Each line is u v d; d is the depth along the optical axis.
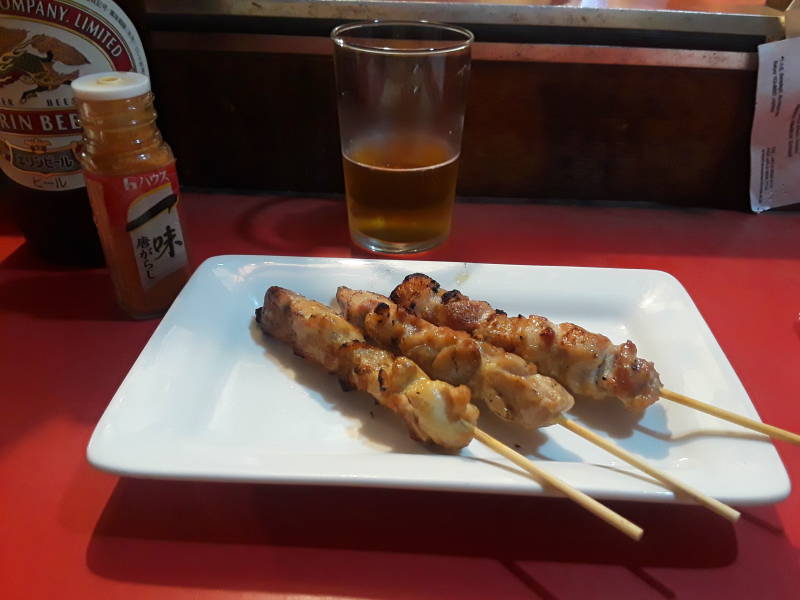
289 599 0.15
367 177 0.26
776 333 0.24
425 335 0.20
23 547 0.16
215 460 0.16
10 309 0.24
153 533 0.16
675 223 0.32
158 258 0.23
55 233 0.25
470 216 0.32
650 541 0.16
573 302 0.24
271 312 0.22
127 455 0.16
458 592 0.15
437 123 0.26
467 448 0.18
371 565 0.16
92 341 0.23
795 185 0.32
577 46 0.29
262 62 0.30
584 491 0.15
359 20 0.29
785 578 0.15
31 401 0.20
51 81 0.21
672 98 0.30
